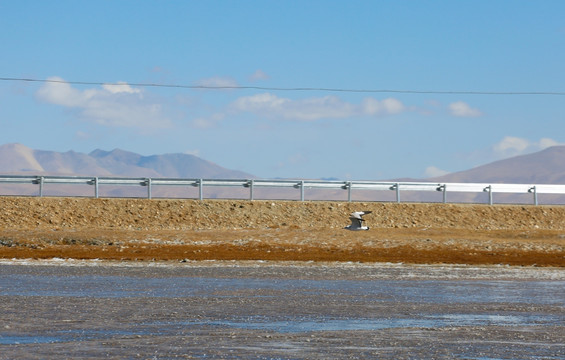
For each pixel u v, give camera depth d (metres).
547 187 87.44
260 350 22.19
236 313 30.50
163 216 72.94
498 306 34.12
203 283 42.81
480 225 77.88
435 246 66.19
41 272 48.16
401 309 32.62
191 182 78.69
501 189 86.25
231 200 77.88
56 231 65.44
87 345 22.78
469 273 52.00
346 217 76.56
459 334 25.73
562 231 75.19
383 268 54.22
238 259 58.22
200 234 67.44
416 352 22.20
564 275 51.62
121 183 77.44
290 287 41.31
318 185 82.88
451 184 84.88
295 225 73.69
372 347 22.94
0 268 50.44
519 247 67.06
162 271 49.84
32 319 28.14
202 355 21.34
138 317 29.02
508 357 21.61
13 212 70.12
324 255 61.03
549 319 29.92
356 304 34.16
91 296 35.84
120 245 63.00
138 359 20.67
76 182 76.31
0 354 21.25
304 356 21.36
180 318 28.88
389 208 79.12
